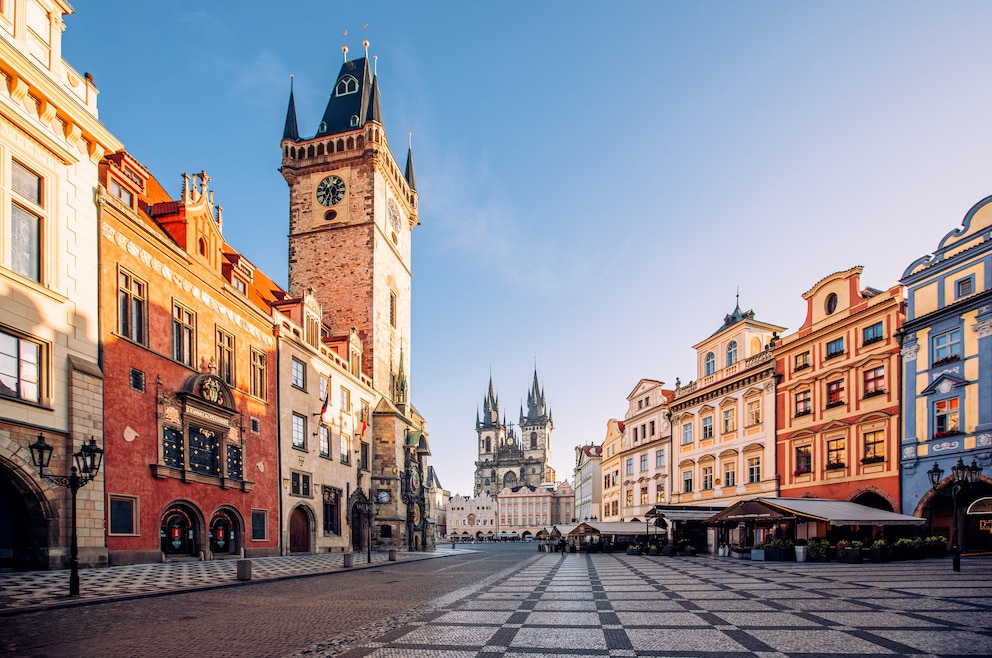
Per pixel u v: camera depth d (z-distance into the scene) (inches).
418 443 2583.7
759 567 1137.4
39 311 899.4
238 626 497.7
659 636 440.5
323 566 1243.8
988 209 1318.9
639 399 2847.0
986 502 1251.8
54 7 980.6
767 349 1930.4
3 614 536.1
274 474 1590.8
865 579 838.5
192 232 1344.7
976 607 561.0
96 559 960.3
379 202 2544.3
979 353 1291.8
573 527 2399.1
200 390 1269.7
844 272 1656.0
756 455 1939.0
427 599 684.1
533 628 477.4
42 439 743.1
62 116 960.3
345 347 2185.0
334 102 2765.7
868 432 1549.0
